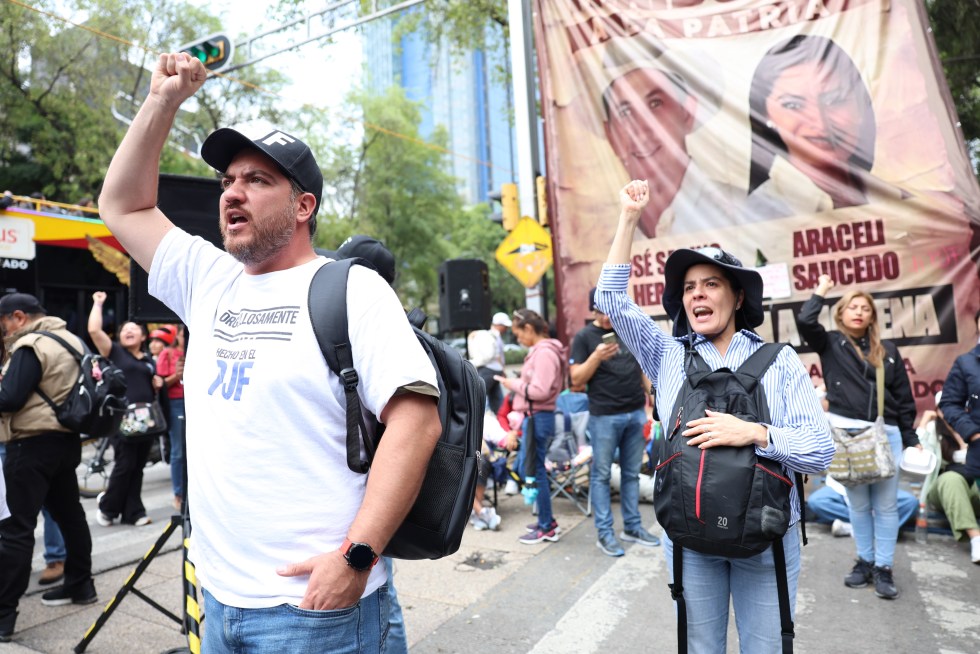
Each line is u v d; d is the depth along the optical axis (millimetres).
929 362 5930
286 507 1409
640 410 4758
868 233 6141
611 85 7059
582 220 7191
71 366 3689
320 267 1562
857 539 4039
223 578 1449
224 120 21781
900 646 3234
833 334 4070
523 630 3475
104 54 18781
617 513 5785
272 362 1453
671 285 2322
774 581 2031
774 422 2020
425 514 1503
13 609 3436
